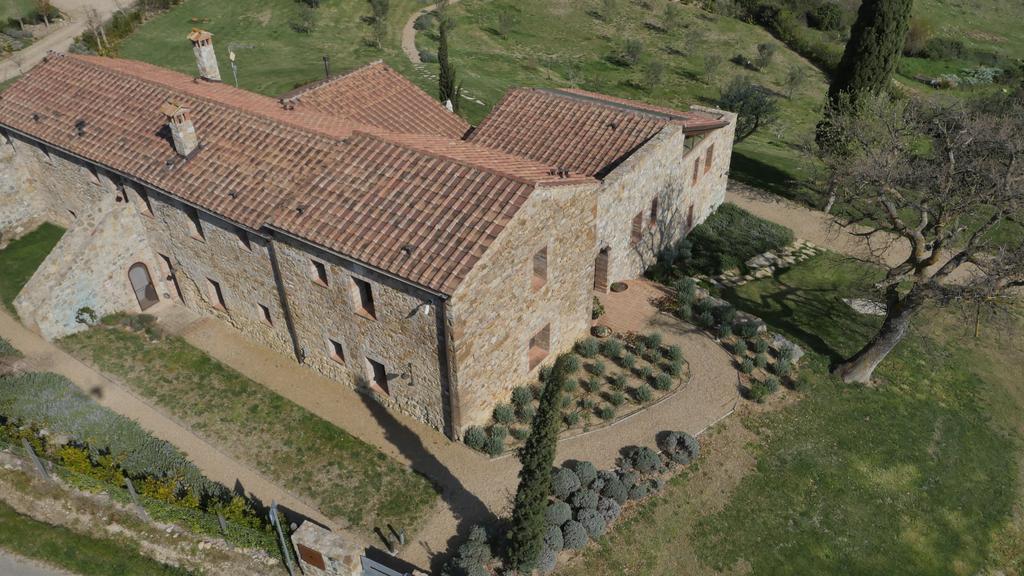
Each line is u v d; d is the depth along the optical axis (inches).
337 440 1008.9
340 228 904.3
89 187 1270.9
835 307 1392.7
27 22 2618.1
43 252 1359.5
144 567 868.6
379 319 941.8
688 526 935.7
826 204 1759.4
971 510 1022.4
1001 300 1036.5
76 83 1285.7
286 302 1050.7
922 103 1507.1
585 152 1273.4
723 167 1646.2
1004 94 2342.5
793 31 3294.8
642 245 1359.5
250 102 1226.6
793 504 979.3
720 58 2871.6
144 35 2632.9
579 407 1073.5
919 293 1039.6
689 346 1205.7
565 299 1089.4
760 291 1424.7
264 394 1083.9
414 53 2610.7
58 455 935.7
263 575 852.6
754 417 1089.4
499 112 1376.7
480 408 991.0
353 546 795.4
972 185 1064.2
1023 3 3789.4
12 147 1353.3
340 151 1005.8
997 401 1219.9
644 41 3120.1
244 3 2965.1
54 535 891.4
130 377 1104.8
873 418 1130.7
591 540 897.5
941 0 3759.8
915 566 938.1
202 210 1026.1
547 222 949.8
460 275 820.0
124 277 1208.2
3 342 1140.5
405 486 946.1
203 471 962.1
